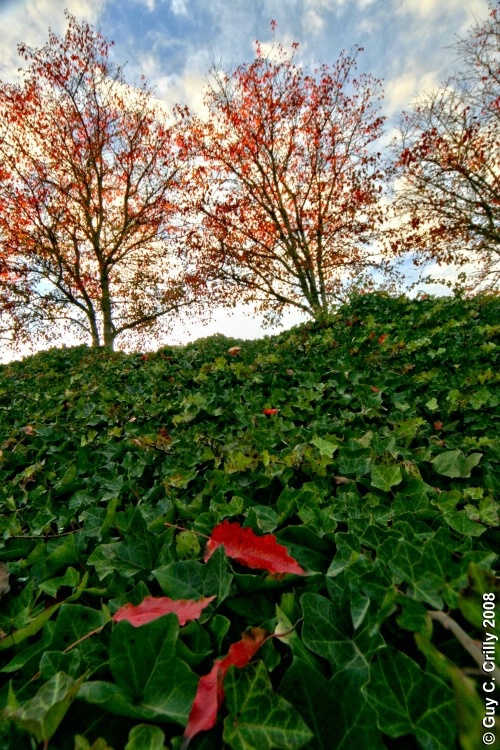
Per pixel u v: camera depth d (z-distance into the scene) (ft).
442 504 4.02
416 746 2.04
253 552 3.37
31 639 3.17
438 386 8.33
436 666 2.10
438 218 57.93
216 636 2.80
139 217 59.62
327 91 56.54
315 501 4.20
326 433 6.27
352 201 59.77
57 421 9.21
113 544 3.82
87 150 55.57
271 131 58.80
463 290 18.22
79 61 51.96
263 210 65.05
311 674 2.21
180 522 4.37
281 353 13.01
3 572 4.03
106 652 2.72
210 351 15.65
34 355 23.22
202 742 2.05
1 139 51.21
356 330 15.06
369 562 2.81
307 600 2.74
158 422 8.47
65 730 2.20
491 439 5.65
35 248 52.65
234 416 8.04
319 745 2.01
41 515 5.07
